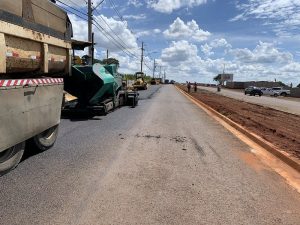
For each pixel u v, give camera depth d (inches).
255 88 2285.9
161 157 305.7
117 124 501.4
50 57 313.4
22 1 248.4
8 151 240.5
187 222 172.2
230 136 442.0
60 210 179.8
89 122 512.7
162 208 188.2
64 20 342.0
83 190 211.0
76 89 573.0
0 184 217.6
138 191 213.5
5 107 220.1
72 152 310.8
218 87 2736.2
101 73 586.6
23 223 163.8
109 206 187.5
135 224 167.0
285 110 1068.5
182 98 1380.4
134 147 343.0
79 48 592.1
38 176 236.1
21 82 239.8
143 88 2149.4
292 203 206.2
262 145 382.0
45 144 308.5
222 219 177.9
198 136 429.1
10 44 236.4
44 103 284.7
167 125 515.5
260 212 190.1
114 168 262.7
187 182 236.8
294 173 274.2
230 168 280.1
